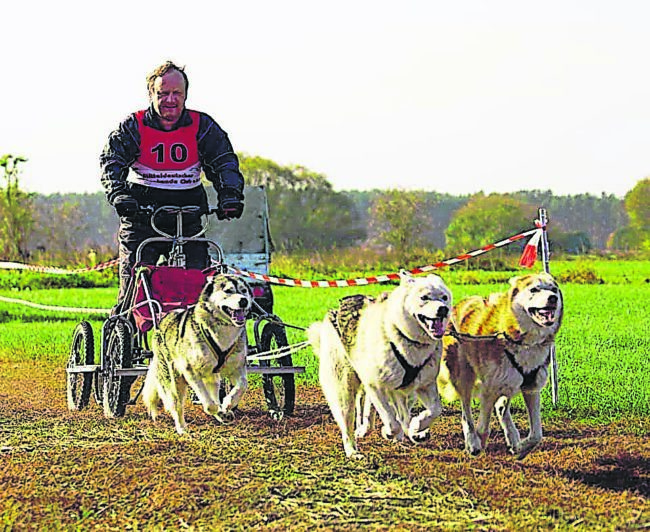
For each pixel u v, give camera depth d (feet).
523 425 32.83
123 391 33.63
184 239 33.99
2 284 116.26
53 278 119.75
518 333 25.84
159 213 34.60
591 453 28.07
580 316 72.74
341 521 21.36
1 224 145.89
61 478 25.20
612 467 26.58
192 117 35.35
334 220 223.10
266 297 39.60
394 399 27.40
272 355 33.63
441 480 24.53
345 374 27.63
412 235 163.12
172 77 34.35
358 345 26.48
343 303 27.86
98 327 71.46
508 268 130.21
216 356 29.19
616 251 178.81
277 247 209.77
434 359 25.90
